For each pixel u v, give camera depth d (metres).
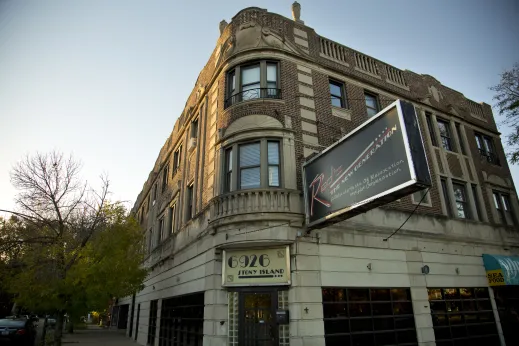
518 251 17.03
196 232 13.95
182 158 19.53
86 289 13.42
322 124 13.41
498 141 20.19
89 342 22.05
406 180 7.55
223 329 10.40
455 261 14.31
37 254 13.55
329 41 15.60
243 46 13.81
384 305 11.78
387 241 12.75
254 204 11.06
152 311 20.47
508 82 16.44
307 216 10.73
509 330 14.42
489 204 17.33
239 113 12.80
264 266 10.71
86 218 15.44
